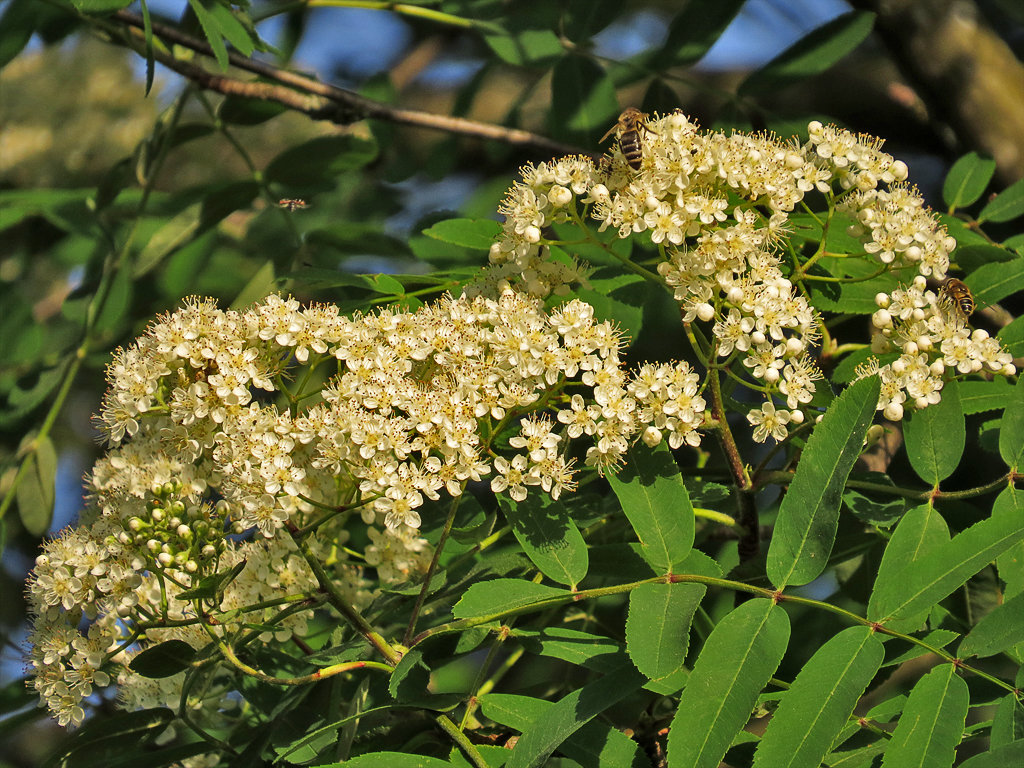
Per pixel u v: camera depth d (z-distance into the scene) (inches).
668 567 39.1
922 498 39.9
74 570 39.6
